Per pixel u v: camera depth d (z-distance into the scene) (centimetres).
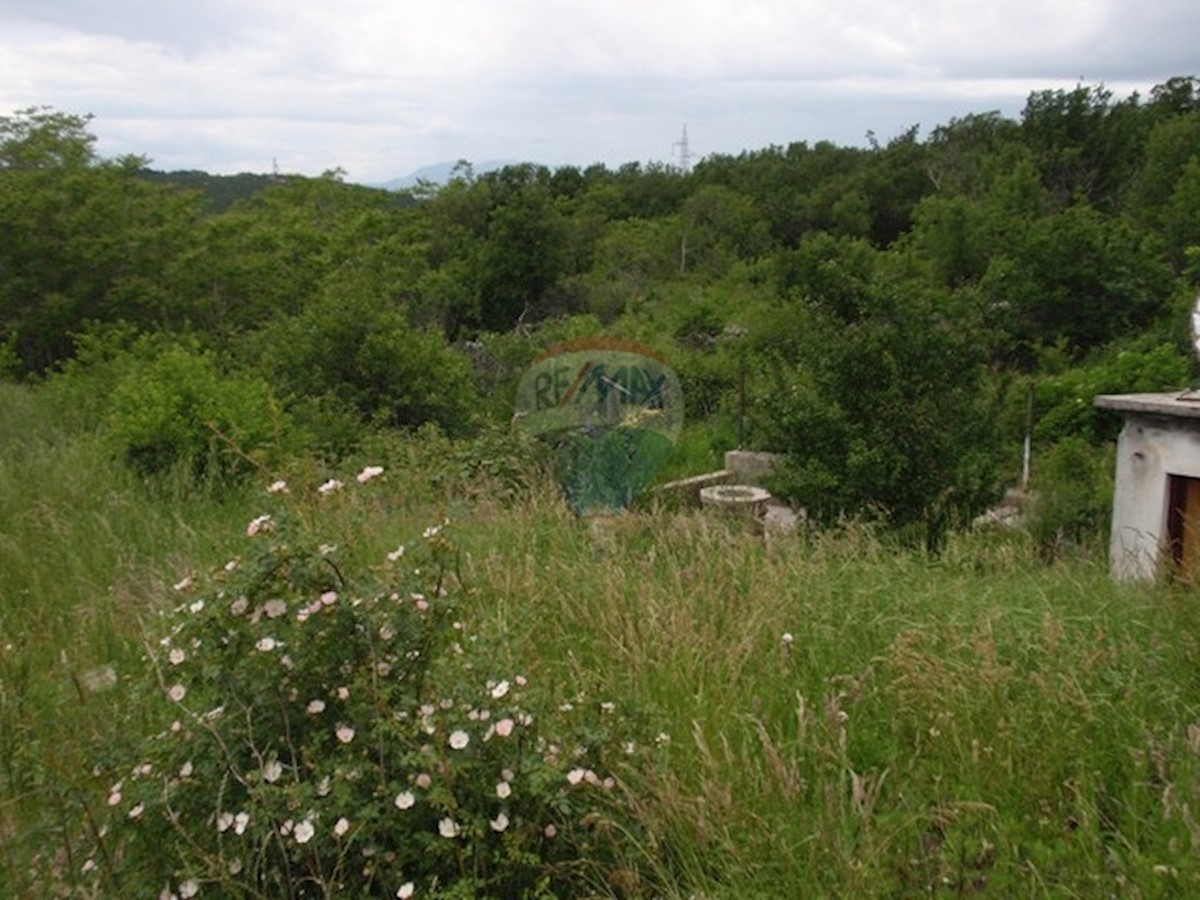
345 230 2923
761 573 484
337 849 260
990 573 565
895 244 3625
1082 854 284
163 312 1738
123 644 450
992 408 784
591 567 508
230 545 570
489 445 815
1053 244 2183
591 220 4153
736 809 293
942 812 294
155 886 264
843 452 751
